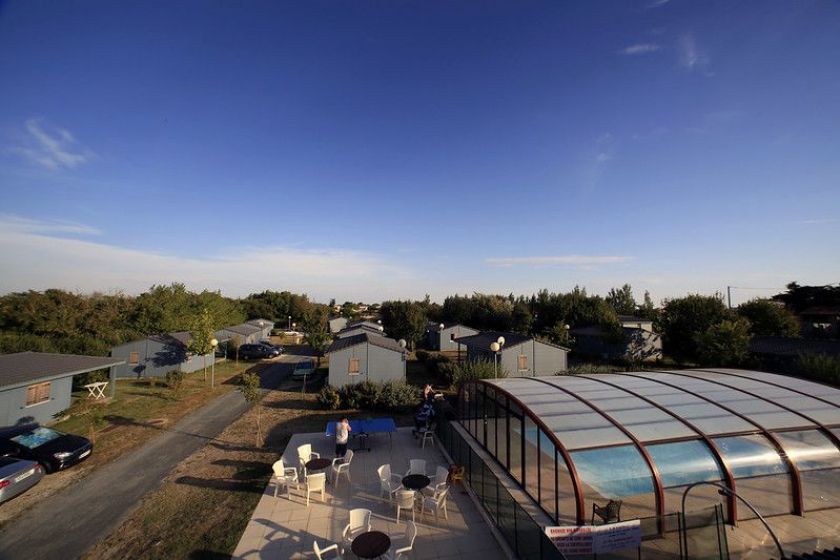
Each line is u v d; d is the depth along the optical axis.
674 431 9.33
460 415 15.14
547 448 9.12
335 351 24.91
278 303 79.94
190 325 38.62
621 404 10.59
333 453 14.80
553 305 56.28
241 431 17.30
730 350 27.75
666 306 39.38
